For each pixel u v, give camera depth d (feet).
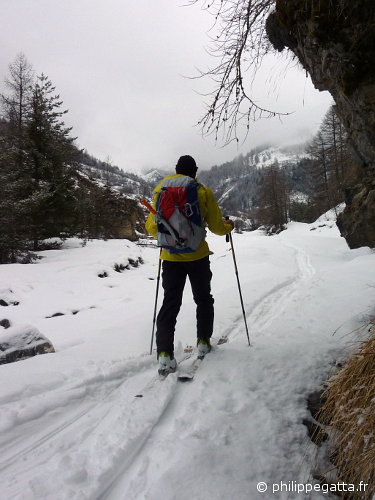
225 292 20.01
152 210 9.36
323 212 133.08
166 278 9.66
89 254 43.80
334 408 6.79
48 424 7.29
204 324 10.06
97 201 73.26
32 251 43.65
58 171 51.52
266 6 10.47
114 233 84.53
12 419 7.14
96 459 6.13
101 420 7.42
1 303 24.35
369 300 13.42
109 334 13.23
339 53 13.10
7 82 63.41
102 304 24.20
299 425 7.03
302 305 15.11
